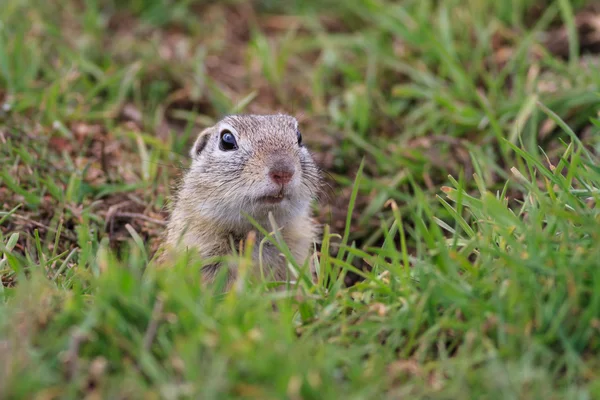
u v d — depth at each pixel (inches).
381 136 483.8
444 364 240.5
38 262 361.4
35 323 247.6
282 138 351.9
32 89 486.0
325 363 229.5
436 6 571.2
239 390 220.1
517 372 226.7
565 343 237.3
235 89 536.1
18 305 248.5
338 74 542.0
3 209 388.5
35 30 530.6
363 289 286.7
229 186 343.3
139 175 444.8
